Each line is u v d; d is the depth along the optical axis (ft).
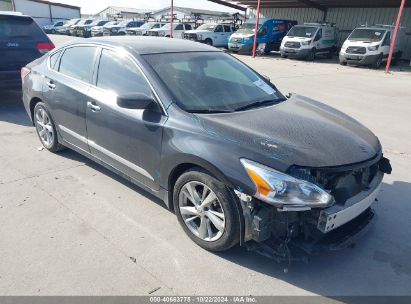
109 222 10.82
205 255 9.55
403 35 66.85
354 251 10.04
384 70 57.67
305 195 7.95
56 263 8.99
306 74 47.03
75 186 12.91
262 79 13.39
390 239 10.65
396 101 30.58
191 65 11.83
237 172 8.41
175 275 8.79
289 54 69.05
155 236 10.24
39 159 15.14
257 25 70.13
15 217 10.85
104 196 12.28
